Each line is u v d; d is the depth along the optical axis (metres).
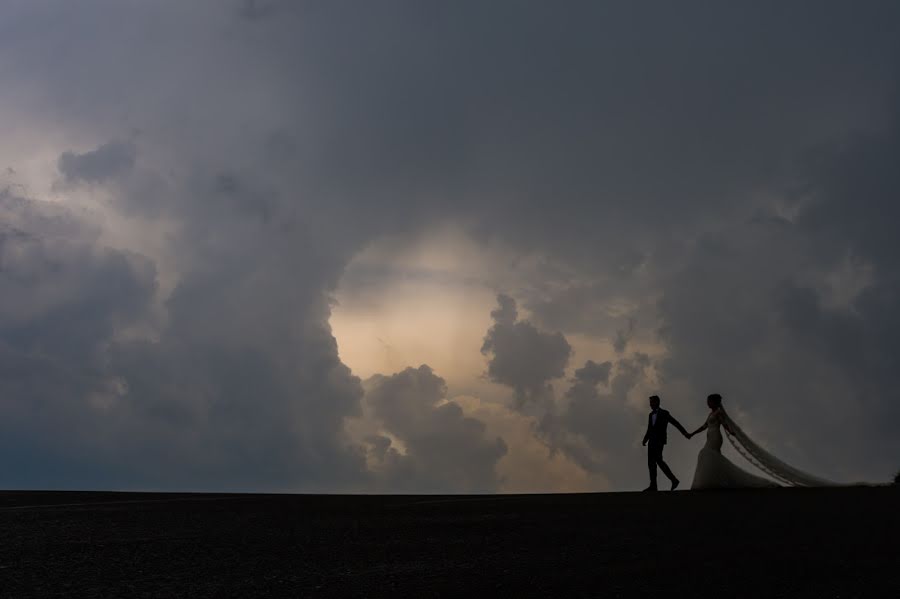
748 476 19.55
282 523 11.54
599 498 15.93
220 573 7.41
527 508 13.49
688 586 6.59
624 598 6.22
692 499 15.05
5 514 13.13
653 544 8.84
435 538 9.65
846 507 12.37
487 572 7.30
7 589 6.78
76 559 8.26
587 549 8.55
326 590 6.61
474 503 14.94
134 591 6.66
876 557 7.73
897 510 11.66
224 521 11.88
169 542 9.50
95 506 14.95
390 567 7.64
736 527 10.17
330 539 9.68
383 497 17.91
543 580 6.91
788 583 6.63
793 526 10.12
